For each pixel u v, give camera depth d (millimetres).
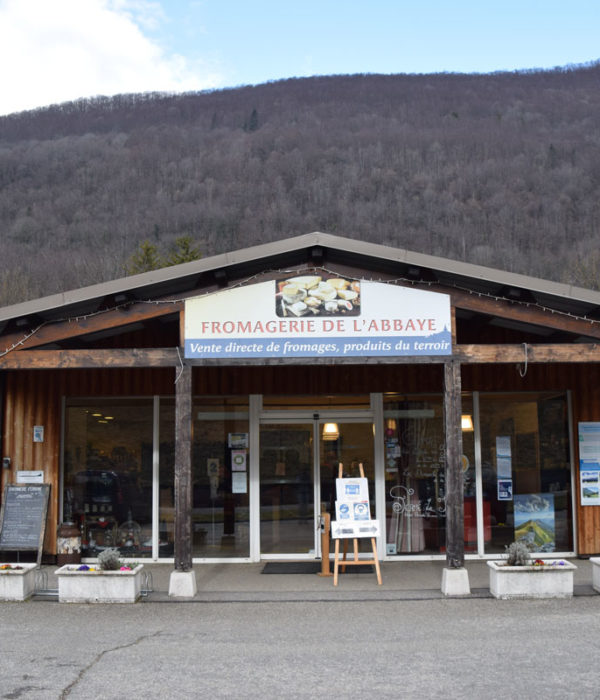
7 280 54500
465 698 5191
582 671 5805
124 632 7281
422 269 9195
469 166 79125
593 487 11281
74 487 11547
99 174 79625
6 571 8750
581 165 75375
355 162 82562
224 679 5723
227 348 9172
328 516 10359
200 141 88875
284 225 71250
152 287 9266
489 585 9297
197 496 11500
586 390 11430
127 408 11641
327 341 9195
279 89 123938
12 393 11477
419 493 11484
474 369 11469
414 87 123812
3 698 5270
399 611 8125
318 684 5578
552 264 56438
